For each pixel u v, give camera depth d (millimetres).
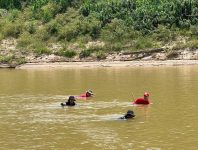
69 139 19375
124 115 23953
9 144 18797
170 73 44156
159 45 59156
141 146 17891
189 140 18656
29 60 61312
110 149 17547
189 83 35875
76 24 66250
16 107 28016
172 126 21312
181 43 58406
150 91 32562
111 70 50125
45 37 65938
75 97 31234
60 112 25969
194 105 26438
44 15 70812
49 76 46062
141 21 63812
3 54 63812
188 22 61906
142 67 52219
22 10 75000
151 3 67750
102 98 30484
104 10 67812
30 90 35812
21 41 65750
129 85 36312
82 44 62250
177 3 64875
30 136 20172
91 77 43438
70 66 57031
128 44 60406
